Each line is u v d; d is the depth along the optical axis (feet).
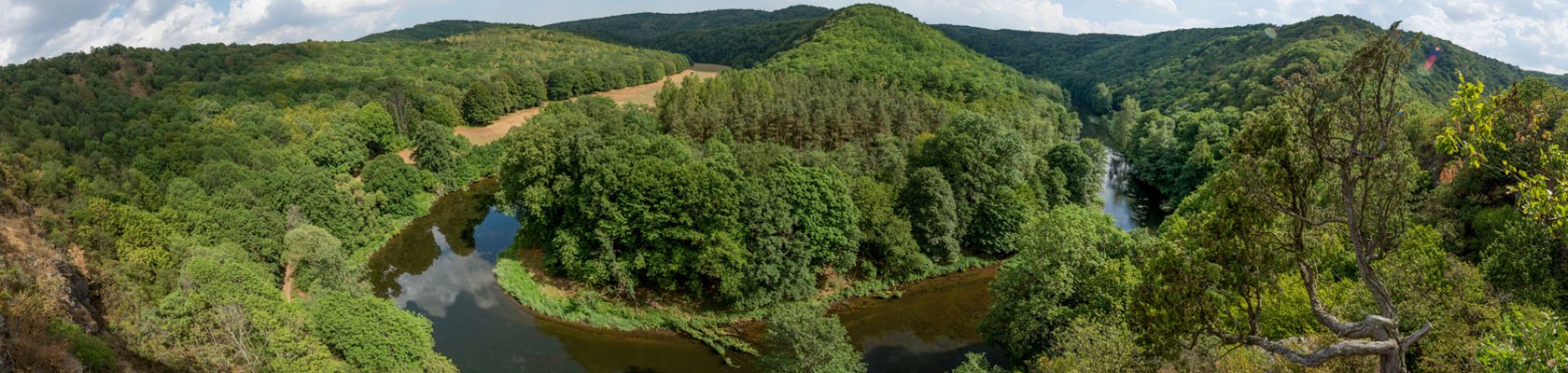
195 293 126.52
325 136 313.53
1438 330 84.33
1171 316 60.39
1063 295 132.57
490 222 268.82
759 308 179.11
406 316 134.62
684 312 177.99
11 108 265.75
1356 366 79.41
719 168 190.80
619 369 153.17
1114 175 365.20
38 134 234.17
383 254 232.94
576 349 162.61
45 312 113.19
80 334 110.52
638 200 180.34
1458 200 142.61
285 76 447.83
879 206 202.08
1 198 163.32
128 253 160.25
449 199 302.66
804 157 250.57
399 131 392.06
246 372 115.85
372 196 247.70
